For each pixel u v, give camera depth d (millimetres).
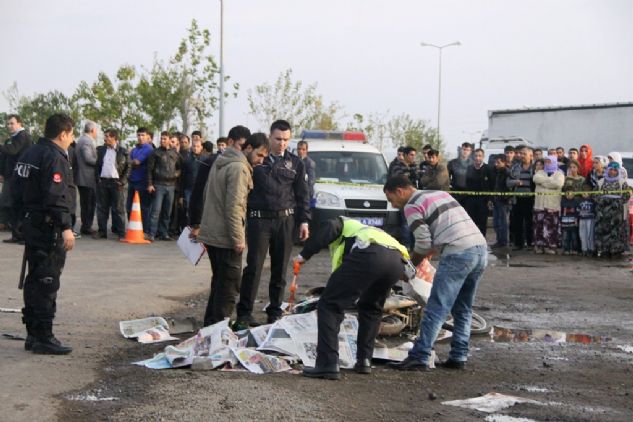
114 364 6965
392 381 6727
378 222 16531
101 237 16812
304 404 5863
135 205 16391
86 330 8289
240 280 8273
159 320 8453
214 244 7980
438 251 8211
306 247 6988
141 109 37312
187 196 17281
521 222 17469
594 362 7609
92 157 16656
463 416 5742
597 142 25641
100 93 37156
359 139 19156
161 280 11672
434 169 16281
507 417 5734
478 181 17172
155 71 37000
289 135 8688
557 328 9266
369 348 6934
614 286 12492
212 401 5844
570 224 16672
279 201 8586
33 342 7242
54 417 5453
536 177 16906
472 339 8633
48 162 6914
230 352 6980
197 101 37250
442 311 7176
